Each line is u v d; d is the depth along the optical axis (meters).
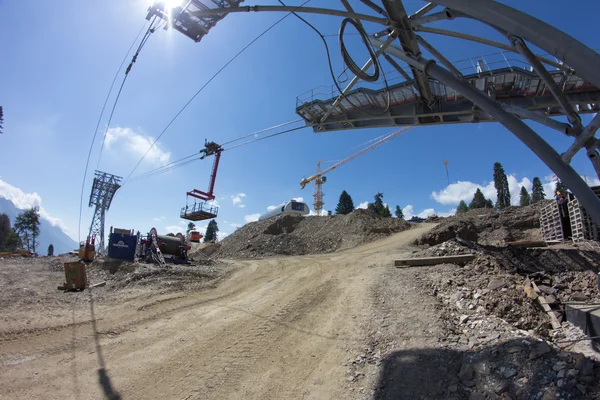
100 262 18.83
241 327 9.33
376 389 6.00
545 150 7.04
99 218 40.19
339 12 8.79
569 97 14.63
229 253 38.19
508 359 5.94
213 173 21.44
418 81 13.77
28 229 80.81
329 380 6.47
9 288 13.29
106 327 9.30
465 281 11.54
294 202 57.91
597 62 5.22
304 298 12.02
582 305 9.02
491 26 6.80
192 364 7.13
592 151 6.15
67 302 12.02
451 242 17.12
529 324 8.64
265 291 13.84
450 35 9.53
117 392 6.02
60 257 23.55
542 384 5.05
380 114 17.52
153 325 9.57
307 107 18.81
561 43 5.50
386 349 7.48
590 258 14.09
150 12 9.31
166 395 5.98
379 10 9.05
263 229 44.84
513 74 14.30
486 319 8.27
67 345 7.98
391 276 13.75
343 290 12.67
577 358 5.36
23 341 8.06
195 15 9.06
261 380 6.50
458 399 5.43
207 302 12.27
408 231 38.41
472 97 8.45
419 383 5.97
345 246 35.41
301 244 36.75
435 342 7.43
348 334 8.51
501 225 35.25
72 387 6.11
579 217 19.45
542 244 19.81
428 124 16.94
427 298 10.31
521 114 7.75
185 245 23.62
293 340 8.35
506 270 13.50
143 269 17.11
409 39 9.18
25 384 6.11
